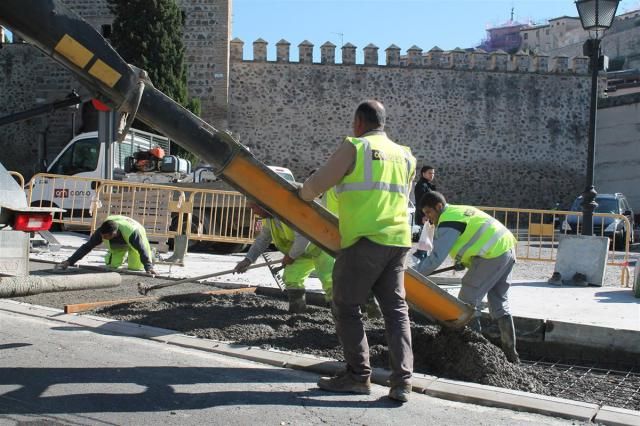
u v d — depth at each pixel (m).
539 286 10.15
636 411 4.73
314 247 7.18
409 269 5.64
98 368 5.14
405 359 4.68
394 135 32.28
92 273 8.74
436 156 32.50
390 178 4.63
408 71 32.38
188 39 30.44
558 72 33.44
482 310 7.20
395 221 4.61
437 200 6.22
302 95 31.66
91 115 22.73
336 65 31.84
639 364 6.38
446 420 4.37
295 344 6.17
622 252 18.73
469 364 5.48
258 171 5.11
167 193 13.14
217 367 5.36
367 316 7.35
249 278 9.80
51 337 5.99
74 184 16.12
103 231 9.54
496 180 32.94
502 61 33.06
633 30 58.31
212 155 5.07
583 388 5.56
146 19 26.34
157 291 8.55
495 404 4.75
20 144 29.91
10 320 6.57
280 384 4.98
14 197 6.84
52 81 29.97
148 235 13.05
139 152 16.20
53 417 4.12
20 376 4.84
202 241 14.89
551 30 80.88
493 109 32.97
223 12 30.44
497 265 6.07
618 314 7.39
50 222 7.14
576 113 33.69
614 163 33.34
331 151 31.75
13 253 6.91
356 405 4.57
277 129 31.45
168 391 4.69
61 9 4.74
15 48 30.05
